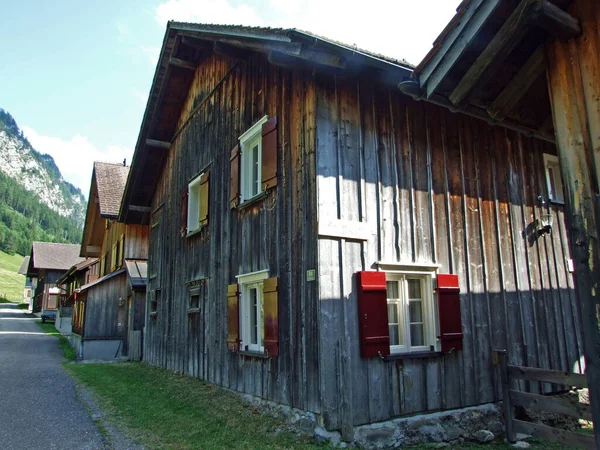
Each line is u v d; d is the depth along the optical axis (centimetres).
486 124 839
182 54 1120
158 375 1085
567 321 852
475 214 779
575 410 561
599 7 339
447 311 690
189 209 1106
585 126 340
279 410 664
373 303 625
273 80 772
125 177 2122
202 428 639
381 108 713
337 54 607
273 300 693
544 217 862
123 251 1766
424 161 740
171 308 1176
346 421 573
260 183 795
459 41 401
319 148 635
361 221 650
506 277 788
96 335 1628
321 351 581
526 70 434
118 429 643
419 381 651
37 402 812
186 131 1197
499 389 729
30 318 4231
